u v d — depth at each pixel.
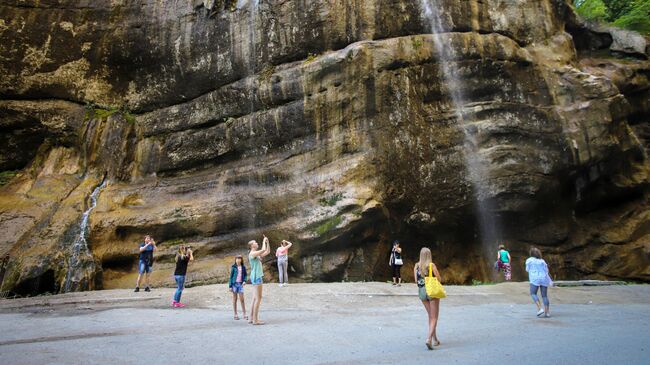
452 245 19.86
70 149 21.11
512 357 6.88
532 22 20.75
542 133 19.14
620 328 9.40
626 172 21.50
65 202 18.58
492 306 12.70
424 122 18.38
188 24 21.05
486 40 19.31
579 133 19.25
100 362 6.66
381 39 18.75
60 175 20.16
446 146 18.39
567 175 19.66
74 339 8.37
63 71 21.36
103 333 8.95
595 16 26.23
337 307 12.21
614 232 21.41
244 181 19.03
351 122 17.83
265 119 19.17
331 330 9.04
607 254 20.97
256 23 19.97
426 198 18.22
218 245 18.23
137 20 21.41
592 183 20.72
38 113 21.02
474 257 20.09
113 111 21.44
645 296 14.79
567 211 20.84
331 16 18.97
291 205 17.72
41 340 8.41
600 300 14.10
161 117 21.12
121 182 20.19
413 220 18.33
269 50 19.61
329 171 17.55
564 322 10.16
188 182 19.92
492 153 18.59
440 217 18.75
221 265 17.38
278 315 11.03
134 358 6.89
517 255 20.41
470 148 18.58
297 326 9.50
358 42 18.30
